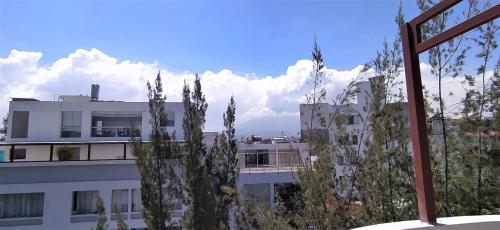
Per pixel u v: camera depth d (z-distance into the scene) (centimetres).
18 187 1978
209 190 1616
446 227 449
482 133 702
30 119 2775
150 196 1628
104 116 2891
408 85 486
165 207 1639
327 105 789
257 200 977
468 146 709
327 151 759
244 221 1070
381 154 722
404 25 492
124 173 2133
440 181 727
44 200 2002
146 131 2916
